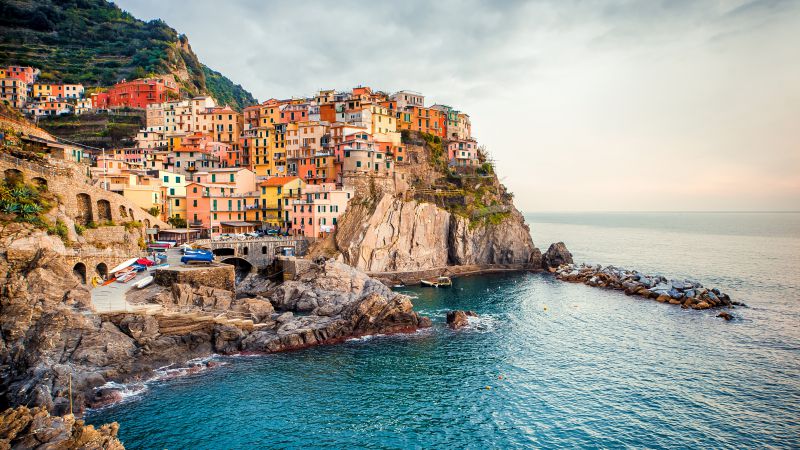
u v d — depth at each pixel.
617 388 59.06
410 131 160.88
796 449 46.12
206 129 163.62
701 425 50.59
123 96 182.12
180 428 48.28
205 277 77.50
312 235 117.62
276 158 149.25
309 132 144.50
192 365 62.47
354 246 117.38
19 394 48.69
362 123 148.25
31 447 35.28
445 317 89.00
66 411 48.38
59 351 55.06
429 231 130.62
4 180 68.81
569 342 75.50
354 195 128.62
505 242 143.25
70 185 78.44
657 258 184.38
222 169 130.75
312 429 48.94
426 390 58.00
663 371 64.12
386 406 53.94
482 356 69.12
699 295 101.12
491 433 48.81
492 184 160.12
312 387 58.16
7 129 90.50
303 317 78.25
